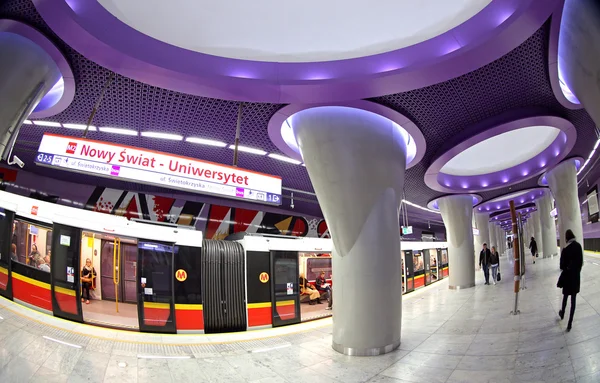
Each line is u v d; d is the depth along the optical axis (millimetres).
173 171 5730
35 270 8516
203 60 6703
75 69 6582
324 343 8445
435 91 7555
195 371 6445
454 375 5516
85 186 18203
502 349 6387
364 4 5977
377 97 7617
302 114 7930
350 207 7762
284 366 6727
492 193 19703
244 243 10797
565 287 6875
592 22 4352
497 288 14742
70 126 9531
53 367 5816
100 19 5605
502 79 7301
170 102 7914
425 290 18188
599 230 26703
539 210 26594
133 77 6477
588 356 5160
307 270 11930
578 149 13734
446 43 6309
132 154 5523
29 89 5691
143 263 9188
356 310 7512
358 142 7750
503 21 5520
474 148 13898
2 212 8672
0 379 5012
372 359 6914
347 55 6977
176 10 5855
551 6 5113
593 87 4793
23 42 5590
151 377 6027
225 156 11836
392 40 6633
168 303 9234
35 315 8055
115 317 8758
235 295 10219
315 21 6293
